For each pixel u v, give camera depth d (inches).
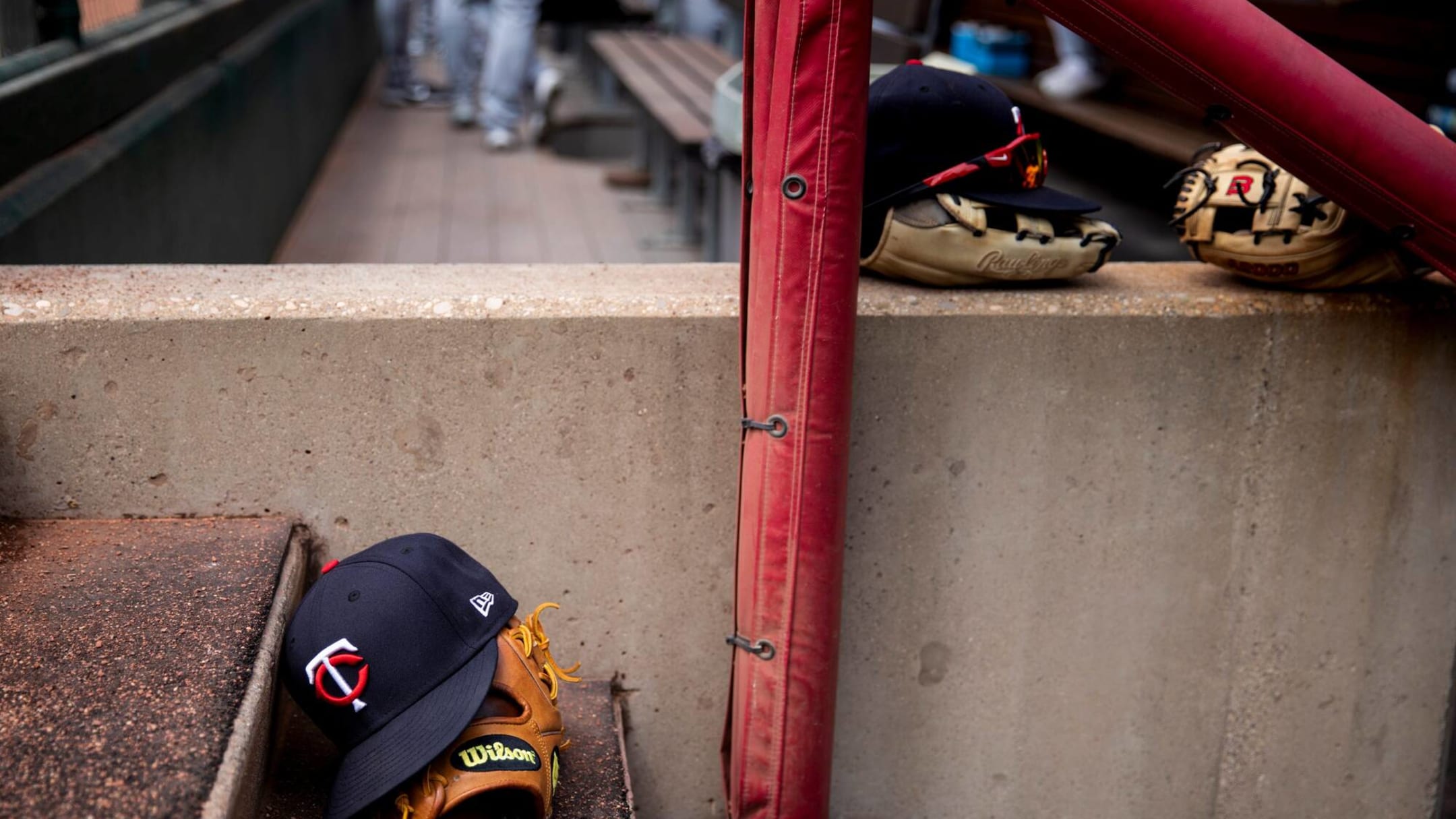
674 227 194.9
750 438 67.3
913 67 73.7
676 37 273.0
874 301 72.9
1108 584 80.1
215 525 69.3
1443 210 66.9
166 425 68.3
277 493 70.4
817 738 69.7
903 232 71.7
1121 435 77.0
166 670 55.0
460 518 72.7
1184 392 76.7
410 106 333.4
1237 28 63.4
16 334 65.4
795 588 67.0
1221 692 84.1
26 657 55.1
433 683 57.4
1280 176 74.0
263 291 69.9
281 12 208.1
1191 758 85.4
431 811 54.7
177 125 127.3
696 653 78.1
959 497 76.6
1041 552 78.7
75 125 98.6
